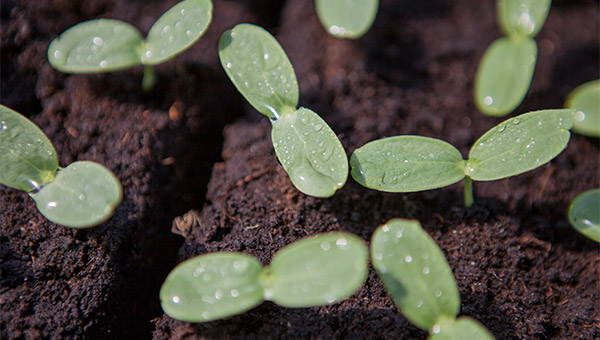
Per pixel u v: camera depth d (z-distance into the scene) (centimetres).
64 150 31
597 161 32
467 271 29
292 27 34
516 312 29
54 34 33
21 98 32
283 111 29
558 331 29
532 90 33
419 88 33
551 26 35
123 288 29
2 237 29
